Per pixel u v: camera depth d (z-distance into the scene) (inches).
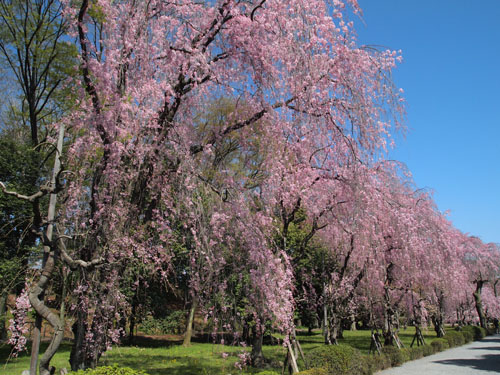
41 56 484.1
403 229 484.4
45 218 248.8
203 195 287.6
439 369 502.6
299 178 336.2
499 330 1437.0
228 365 398.0
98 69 254.4
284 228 358.3
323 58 272.1
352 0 278.7
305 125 286.5
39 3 494.3
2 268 392.2
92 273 249.6
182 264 374.6
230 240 292.5
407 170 450.6
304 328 1290.6
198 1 292.5
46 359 211.3
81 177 266.2
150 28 273.7
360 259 459.8
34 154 477.7
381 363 486.6
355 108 289.6
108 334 261.7
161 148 274.8
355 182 316.8
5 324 400.2
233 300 290.7
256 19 273.3
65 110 449.1
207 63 276.8
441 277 607.5
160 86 266.1
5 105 593.0
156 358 525.3
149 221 291.4
